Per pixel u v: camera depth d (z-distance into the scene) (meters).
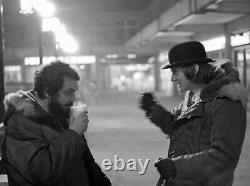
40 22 8.11
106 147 8.50
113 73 72.38
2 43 4.82
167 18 16.69
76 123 2.31
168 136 2.78
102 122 13.37
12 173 2.24
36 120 2.24
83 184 2.46
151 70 53.62
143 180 5.74
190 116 2.34
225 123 2.18
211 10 12.52
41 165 2.16
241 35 13.77
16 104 2.28
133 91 41.69
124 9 32.50
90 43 34.09
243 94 2.23
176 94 26.19
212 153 2.15
